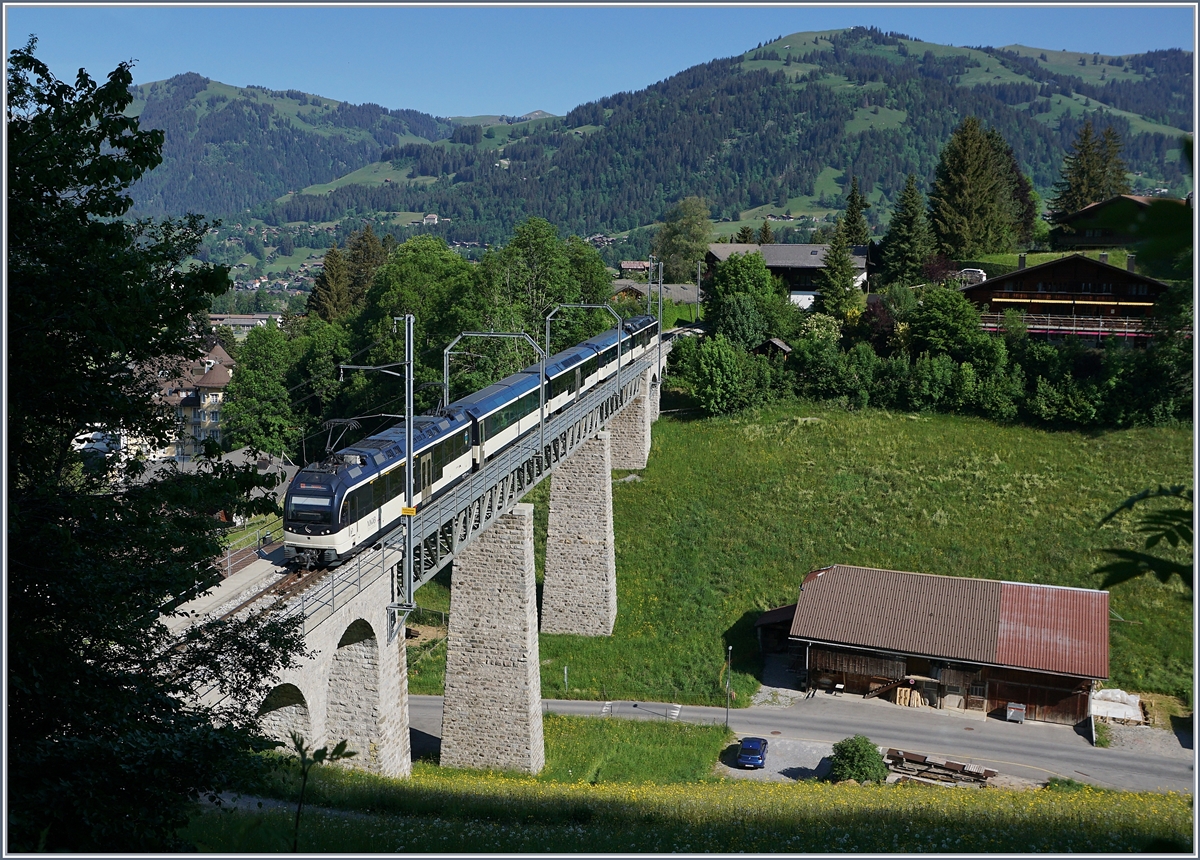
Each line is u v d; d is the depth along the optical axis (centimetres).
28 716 1482
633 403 6375
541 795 2694
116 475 1652
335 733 2841
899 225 9300
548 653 4834
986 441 6356
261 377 8481
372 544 3200
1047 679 4209
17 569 1464
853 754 3581
